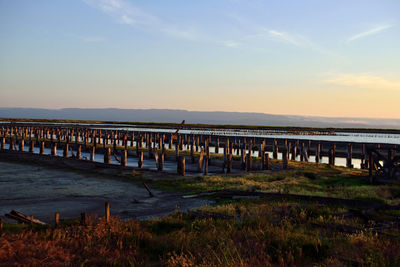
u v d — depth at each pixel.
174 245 10.44
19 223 13.93
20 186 26.97
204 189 26.23
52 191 25.31
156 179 30.78
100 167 36.97
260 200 20.53
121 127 131.88
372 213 15.38
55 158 40.81
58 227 12.73
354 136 115.25
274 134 107.00
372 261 8.09
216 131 116.75
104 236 11.48
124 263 9.01
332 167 40.41
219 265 8.07
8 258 8.72
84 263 8.84
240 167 42.50
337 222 13.52
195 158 47.53
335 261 8.55
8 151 47.09
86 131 82.69
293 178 30.61
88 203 21.48
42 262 8.67
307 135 111.44
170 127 133.75
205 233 11.98
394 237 11.00
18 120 188.62
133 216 17.88
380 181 27.47
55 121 195.12
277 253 9.16
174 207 20.28
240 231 12.17
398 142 82.38
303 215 14.88
